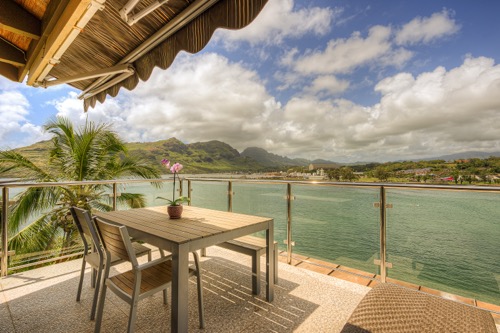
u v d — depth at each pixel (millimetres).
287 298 2482
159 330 2002
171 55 2262
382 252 2830
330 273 3047
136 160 6652
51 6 2291
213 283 2809
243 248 2625
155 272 2021
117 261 2199
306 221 3301
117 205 4094
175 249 1732
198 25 1935
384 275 2822
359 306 1482
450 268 2521
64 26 2066
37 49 2775
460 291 2484
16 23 2475
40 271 3131
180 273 1724
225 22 1709
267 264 2430
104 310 2273
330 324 2084
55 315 2203
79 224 2322
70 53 3381
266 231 2447
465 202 2459
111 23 2512
